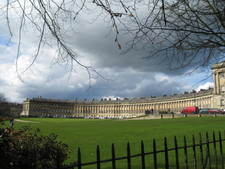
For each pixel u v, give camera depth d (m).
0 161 5.63
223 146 17.73
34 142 7.55
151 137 24.73
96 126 44.78
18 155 6.57
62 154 8.33
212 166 11.80
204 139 21.25
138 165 13.52
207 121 44.88
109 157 16.05
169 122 47.53
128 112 197.12
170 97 170.12
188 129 30.77
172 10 5.96
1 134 5.80
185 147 6.80
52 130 36.62
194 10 5.98
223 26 6.15
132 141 22.55
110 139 24.69
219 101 101.62
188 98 150.88
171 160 14.27
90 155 16.95
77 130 36.22
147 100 186.38
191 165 12.64
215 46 6.45
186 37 6.19
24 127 9.28
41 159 7.39
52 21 4.55
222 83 101.75
